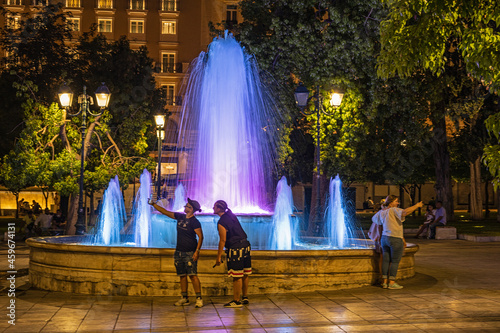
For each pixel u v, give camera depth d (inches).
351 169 1208.8
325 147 1101.1
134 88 1537.9
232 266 374.9
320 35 1091.9
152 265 416.5
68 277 429.7
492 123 317.4
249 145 664.4
